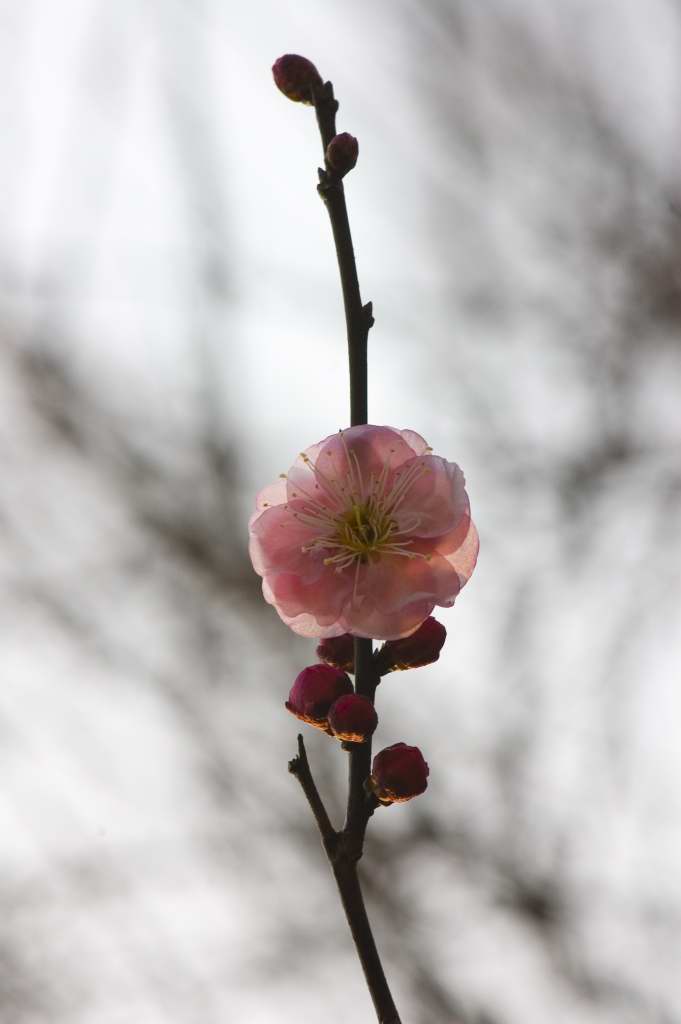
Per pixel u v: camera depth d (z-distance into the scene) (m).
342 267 0.54
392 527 0.55
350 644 0.55
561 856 0.92
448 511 0.55
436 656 0.54
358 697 0.53
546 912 0.91
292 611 0.55
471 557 0.55
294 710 0.54
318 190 0.54
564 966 0.89
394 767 0.53
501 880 0.92
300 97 0.55
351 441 0.55
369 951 0.53
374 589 0.55
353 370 0.55
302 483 0.56
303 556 0.55
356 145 0.54
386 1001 0.53
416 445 0.56
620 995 0.88
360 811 0.53
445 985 0.90
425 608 0.54
